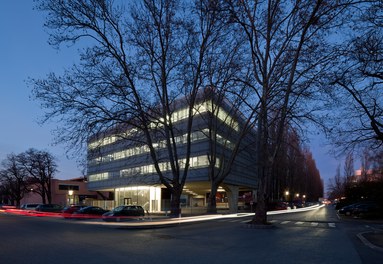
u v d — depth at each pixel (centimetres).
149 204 6047
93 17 2706
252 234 1905
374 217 3847
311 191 11250
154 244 1423
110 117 2719
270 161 2530
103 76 2681
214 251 1221
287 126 2759
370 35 1697
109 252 1179
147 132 2995
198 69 3083
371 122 1961
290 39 2502
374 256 1186
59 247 1311
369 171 7250
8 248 1278
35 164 8025
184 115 5256
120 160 6469
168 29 2900
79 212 3716
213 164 3684
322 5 2238
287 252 1223
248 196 7819
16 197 9112
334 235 1939
